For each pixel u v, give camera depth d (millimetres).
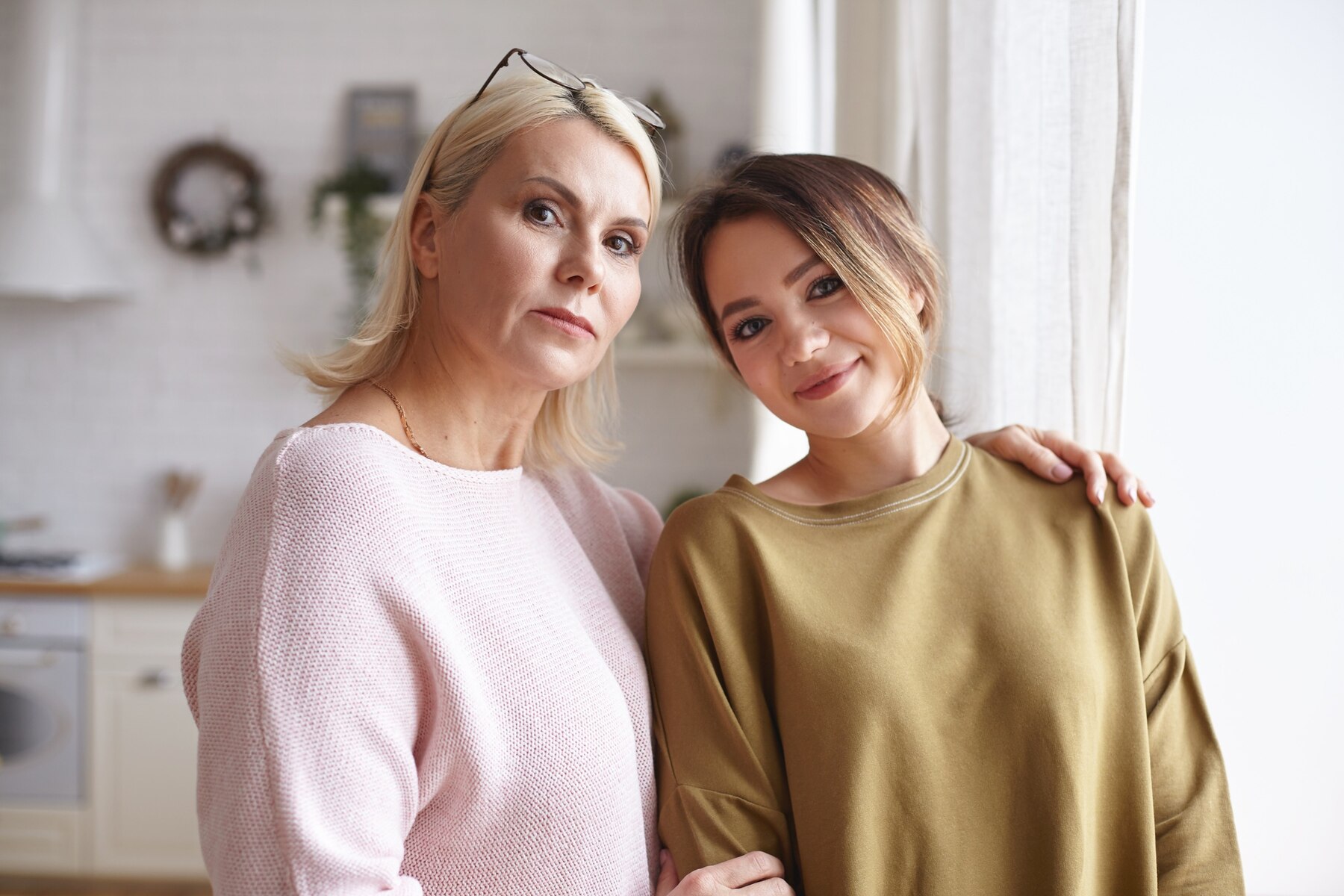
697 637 1262
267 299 4184
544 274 1139
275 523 1021
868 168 1308
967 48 1699
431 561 1080
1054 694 1164
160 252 4199
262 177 4180
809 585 1244
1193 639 1538
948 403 1697
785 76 2400
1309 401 1506
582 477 1451
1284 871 1517
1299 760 1511
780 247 1231
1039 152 1558
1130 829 1194
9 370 4230
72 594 3553
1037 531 1283
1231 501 1528
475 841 1084
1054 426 1507
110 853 3533
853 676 1176
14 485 4234
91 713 3543
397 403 1188
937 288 1317
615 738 1151
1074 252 1424
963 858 1137
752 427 2381
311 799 941
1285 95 1500
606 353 1407
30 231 3879
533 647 1128
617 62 4121
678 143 4074
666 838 1213
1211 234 1523
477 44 4141
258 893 920
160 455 4203
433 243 1202
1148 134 1526
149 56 4184
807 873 1165
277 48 4168
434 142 1203
